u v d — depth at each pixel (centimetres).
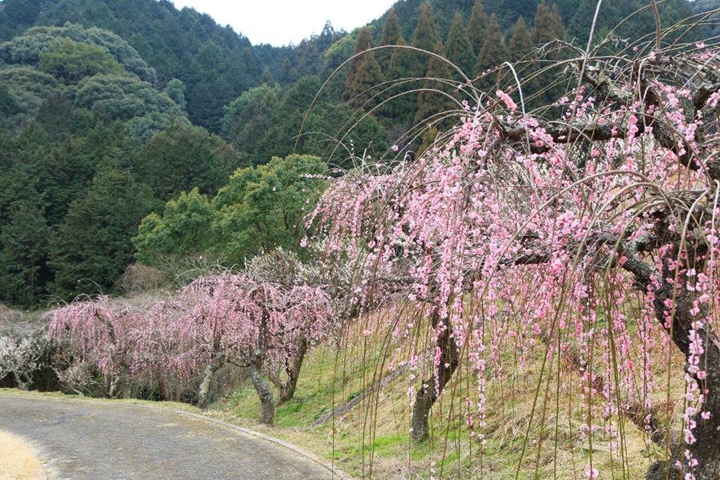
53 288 2659
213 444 820
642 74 308
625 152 277
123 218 2747
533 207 286
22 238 2797
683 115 311
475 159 285
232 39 8612
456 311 271
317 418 983
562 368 318
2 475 683
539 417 582
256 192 2003
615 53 327
